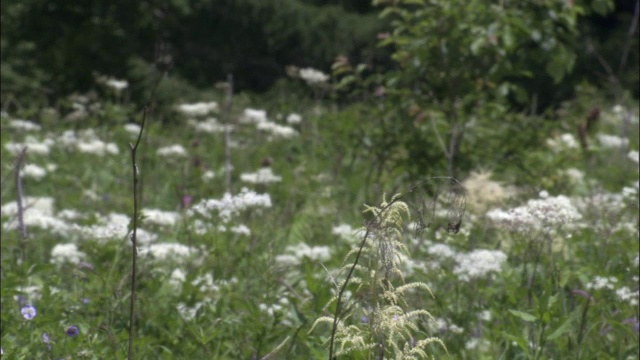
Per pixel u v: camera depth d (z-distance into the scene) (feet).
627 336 18.04
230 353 17.38
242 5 75.92
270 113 54.90
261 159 40.24
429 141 31.89
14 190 33.01
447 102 32.12
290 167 39.22
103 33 66.95
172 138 45.60
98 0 68.54
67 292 19.19
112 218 24.86
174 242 23.82
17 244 22.04
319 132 42.93
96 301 18.45
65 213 27.86
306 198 32.99
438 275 19.61
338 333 12.86
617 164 38.17
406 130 32.12
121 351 15.76
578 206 26.71
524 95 31.83
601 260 20.53
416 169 31.91
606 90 55.67
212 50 76.38
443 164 31.76
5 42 66.49
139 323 18.30
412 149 31.91
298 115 47.21
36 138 43.19
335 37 75.97
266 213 28.78
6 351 15.66
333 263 22.03
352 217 30.58
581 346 17.52
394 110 32.60
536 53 30.83
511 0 30.45
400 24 31.30
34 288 19.72
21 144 37.86
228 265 21.24
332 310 16.60
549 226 19.30
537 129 32.55
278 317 17.43
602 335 18.16
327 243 27.12
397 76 31.83
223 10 75.97
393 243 12.25
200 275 20.24
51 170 36.86
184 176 34.81
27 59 66.64
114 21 68.23
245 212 24.31
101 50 66.59
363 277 20.40
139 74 63.87
